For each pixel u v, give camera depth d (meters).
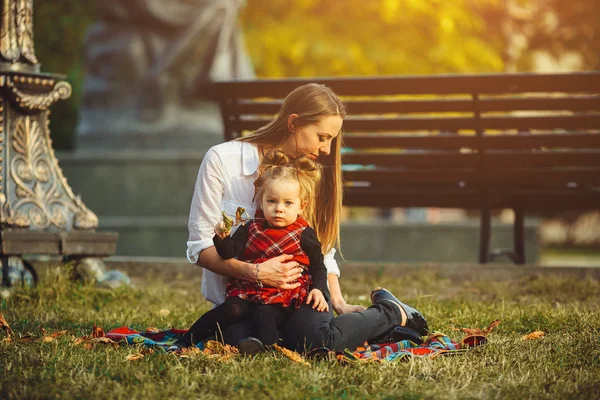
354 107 10.69
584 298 8.97
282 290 5.73
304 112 6.12
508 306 8.10
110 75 18.83
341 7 28.95
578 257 32.47
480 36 31.58
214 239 5.75
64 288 8.67
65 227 9.14
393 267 10.61
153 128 18.62
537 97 10.33
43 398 4.50
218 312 5.75
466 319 7.22
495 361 5.52
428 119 10.71
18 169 8.92
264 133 6.24
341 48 27.77
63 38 29.41
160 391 4.61
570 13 35.00
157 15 18.80
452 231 17.80
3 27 8.77
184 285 10.25
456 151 11.59
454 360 5.45
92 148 18.61
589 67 36.81
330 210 6.36
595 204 11.01
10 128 8.90
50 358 5.31
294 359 5.29
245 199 6.15
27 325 6.85
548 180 10.70
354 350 5.69
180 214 17.95
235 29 19.41
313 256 5.86
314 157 6.23
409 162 10.96
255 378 4.87
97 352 5.54
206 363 5.21
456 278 10.41
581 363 5.45
